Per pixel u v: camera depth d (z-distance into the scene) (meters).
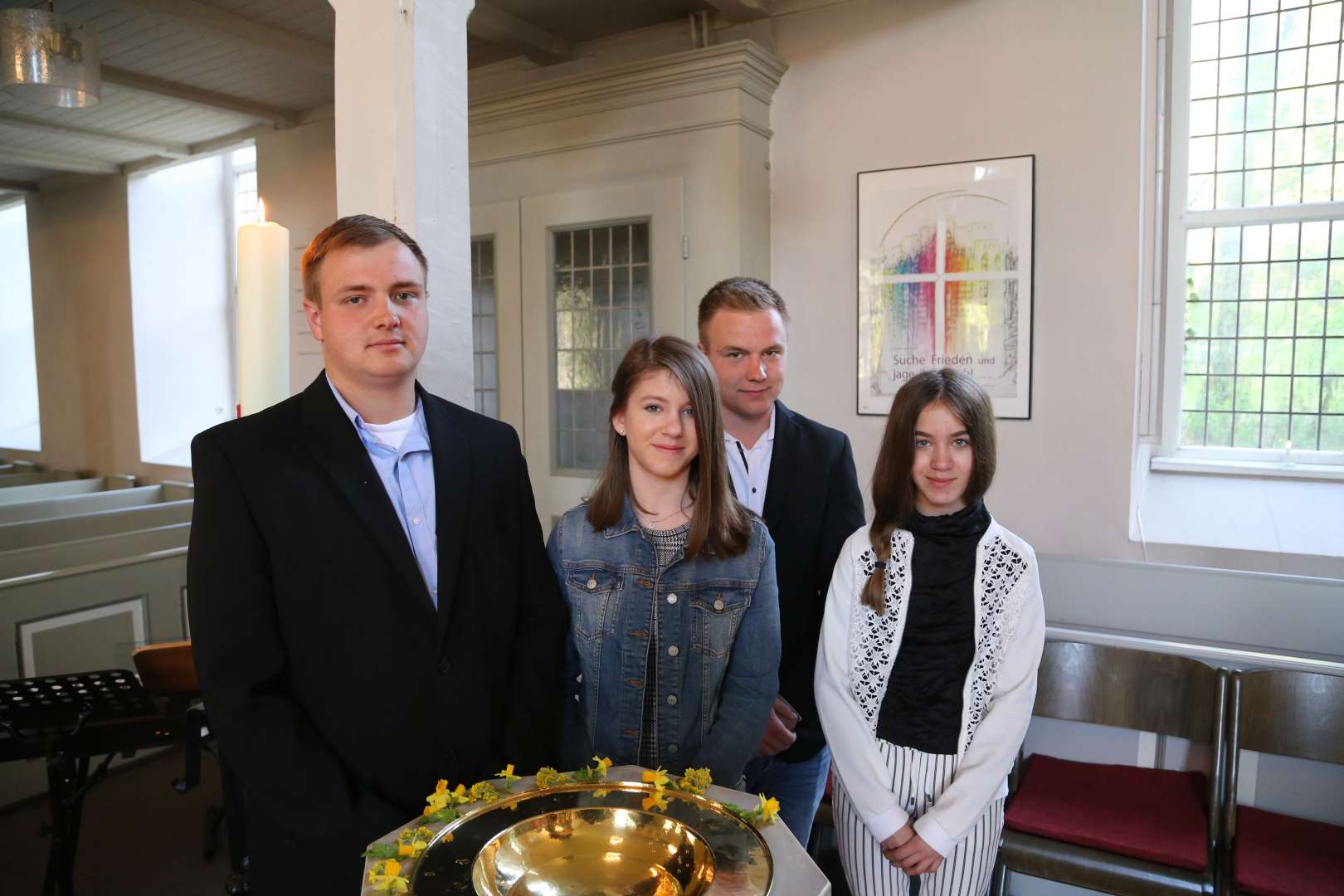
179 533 3.38
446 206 1.67
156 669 1.85
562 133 3.27
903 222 2.96
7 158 5.10
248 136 4.95
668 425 1.24
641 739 1.31
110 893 2.30
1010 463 2.87
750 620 1.31
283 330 1.82
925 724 1.49
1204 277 2.93
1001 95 2.79
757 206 3.09
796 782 1.72
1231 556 2.61
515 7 3.30
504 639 1.34
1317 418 2.82
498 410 3.52
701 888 0.82
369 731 1.21
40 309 6.37
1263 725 2.03
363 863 1.12
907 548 1.52
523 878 0.87
